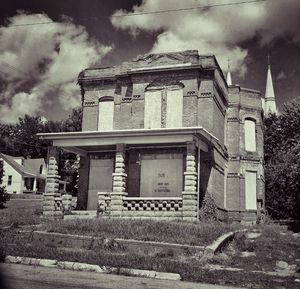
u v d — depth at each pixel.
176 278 9.59
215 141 21.69
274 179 33.75
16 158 60.66
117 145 20.86
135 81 24.34
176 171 22.36
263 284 9.13
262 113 30.09
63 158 60.03
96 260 10.98
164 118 23.38
